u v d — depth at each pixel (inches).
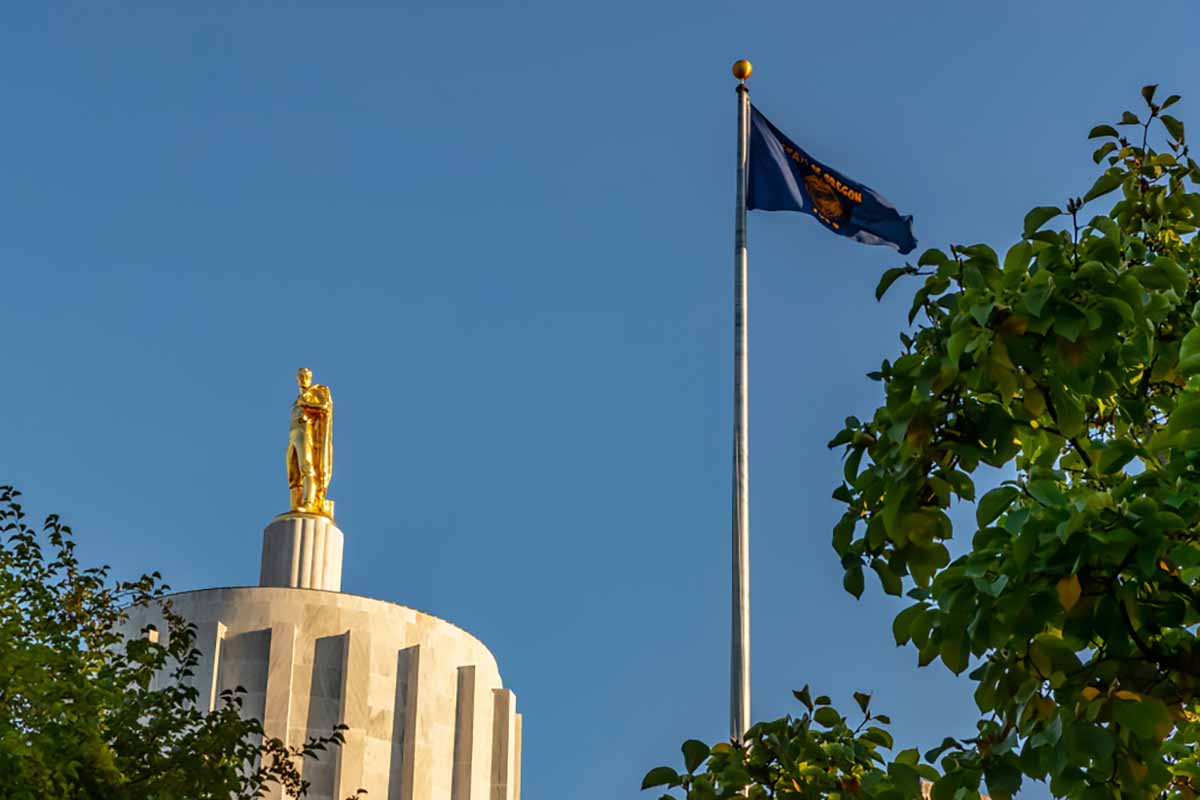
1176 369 1605.6
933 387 1596.9
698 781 1802.4
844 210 4488.2
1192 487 1450.5
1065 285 1565.0
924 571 1657.2
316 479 6948.8
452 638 6727.4
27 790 2723.9
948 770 1556.3
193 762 3230.8
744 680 3393.2
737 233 4124.0
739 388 3841.0
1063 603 1435.8
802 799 1759.4
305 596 6461.6
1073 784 1486.2
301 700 6299.2
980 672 1592.0
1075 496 1475.1
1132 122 1887.3
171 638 3523.6
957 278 1680.6
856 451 1694.1
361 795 6225.4
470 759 6565.0
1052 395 1599.4
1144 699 1425.9
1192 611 1470.2
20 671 2925.7
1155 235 1873.8
